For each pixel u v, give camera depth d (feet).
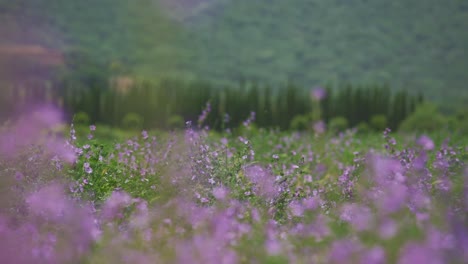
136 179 25.32
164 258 15.49
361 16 640.17
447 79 569.64
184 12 620.49
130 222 18.97
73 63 446.19
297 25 630.74
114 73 456.04
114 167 26.04
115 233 17.89
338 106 200.44
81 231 17.66
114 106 188.55
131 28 589.32
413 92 547.49
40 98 206.08
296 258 15.12
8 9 557.74
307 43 608.60
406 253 13.56
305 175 28.45
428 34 618.85
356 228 17.20
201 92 174.40
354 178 24.86
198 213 20.15
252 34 609.83
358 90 208.64
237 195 22.70
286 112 184.24
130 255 15.56
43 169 23.04
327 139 46.47
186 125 27.96
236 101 171.01
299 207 22.02
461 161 27.89
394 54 599.98
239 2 643.04
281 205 22.85
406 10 645.92
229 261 15.06
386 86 212.23
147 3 591.78
